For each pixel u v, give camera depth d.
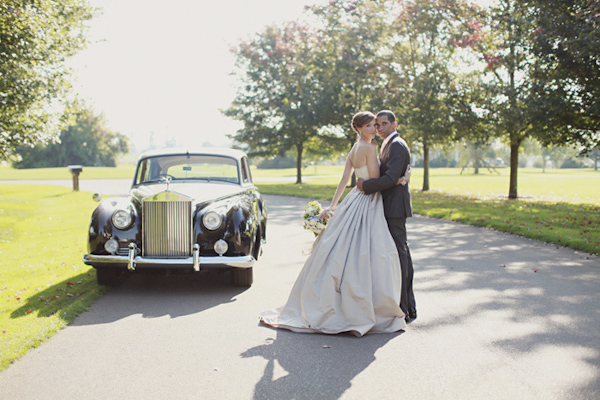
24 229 11.60
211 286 5.93
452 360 3.49
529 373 3.24
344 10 28.56
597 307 4.74
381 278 4.16
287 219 13.05
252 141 36.62
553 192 24.86
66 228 11.70
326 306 4.16
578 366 3.35
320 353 3.67
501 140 21.61
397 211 4.35
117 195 22.22
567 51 14.51
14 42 10.92
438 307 4.85
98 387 3.09
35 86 12.31
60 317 4.50
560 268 6.62
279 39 35.41
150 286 5.95
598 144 16.64
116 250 5.47
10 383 3.16
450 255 7.68
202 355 3.64
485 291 5.43
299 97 33.56
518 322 4.32
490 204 17.27
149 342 3.93
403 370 3.33
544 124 16.30
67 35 14.92
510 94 17.75
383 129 4.52
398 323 4.18
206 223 5.48
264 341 3.95
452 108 20.20
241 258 5.47
